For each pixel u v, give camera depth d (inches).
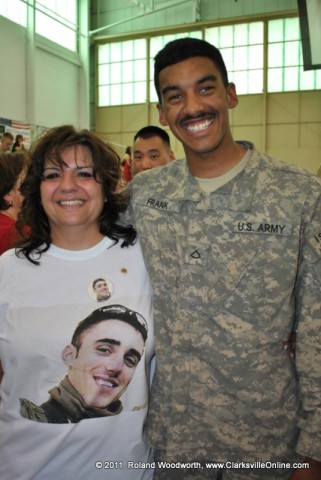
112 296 50.1
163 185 56.4
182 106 50.4
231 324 50.0
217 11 400.5
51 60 396.5
